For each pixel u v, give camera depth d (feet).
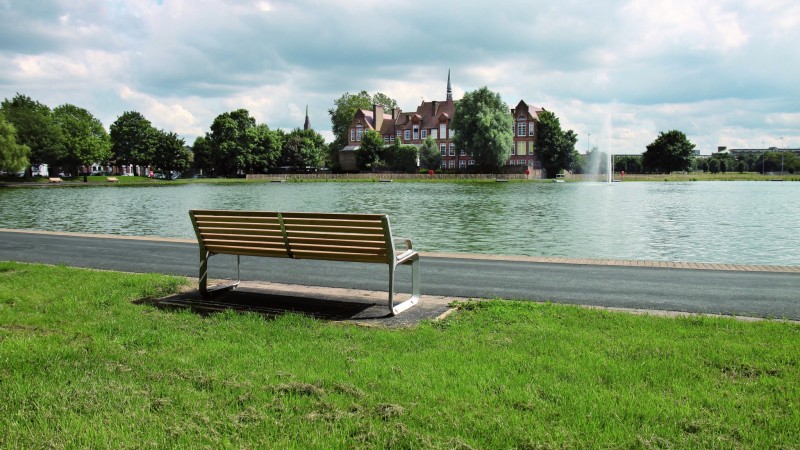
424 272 36.81
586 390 15.48
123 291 29.17
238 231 27.61
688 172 426.51
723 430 13.24
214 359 18.37
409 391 15.48
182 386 16.05
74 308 25.58
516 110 407.85
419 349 19.49
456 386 15.89
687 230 82.53
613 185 290.97
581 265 39.14
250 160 433.48
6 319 23.21
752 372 16.94
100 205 147.64
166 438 12.98
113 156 419.95
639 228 84.99
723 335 20.89
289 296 28.91
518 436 12.96
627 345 19.53
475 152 360.69
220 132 433.89
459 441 12.77
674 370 16.96
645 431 13.19
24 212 122.72
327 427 13.48
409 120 456.86
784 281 33.12
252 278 35.12
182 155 428.97
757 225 89.71
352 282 33.81
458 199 165.48
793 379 16.28
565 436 12.98
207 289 29.25
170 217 109.70
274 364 17.88
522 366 17.46
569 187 262.06
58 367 17.39
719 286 31.81
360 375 16.79
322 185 318.86
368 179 384.06
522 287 32.12
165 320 23.59
